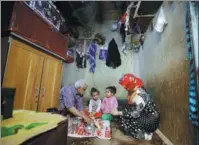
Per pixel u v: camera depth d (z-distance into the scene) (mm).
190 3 998
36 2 1546
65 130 1094
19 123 861
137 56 3592
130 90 1886
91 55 3545
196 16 964
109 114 2549
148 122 1707
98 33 3719
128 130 1786
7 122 861
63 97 2008
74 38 3412
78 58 3607
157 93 2131
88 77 3621
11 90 960
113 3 3088
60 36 2098
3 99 898
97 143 1541
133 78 1896
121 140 1652
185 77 1220
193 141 1086
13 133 731
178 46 1376
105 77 3592
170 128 1587
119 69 3590
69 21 2869
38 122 911
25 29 1402
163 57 1852
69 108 1920
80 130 1791
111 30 3746
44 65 1782
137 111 1698
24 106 1460
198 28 948
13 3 1271
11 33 1278
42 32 1671
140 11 2186
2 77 1220
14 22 1275
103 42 3635
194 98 957
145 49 2963
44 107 1776
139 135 1708
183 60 1263
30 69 1544
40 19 1634
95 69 3627
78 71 3650
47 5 1762
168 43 1657
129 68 3568
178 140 1375
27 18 1430
